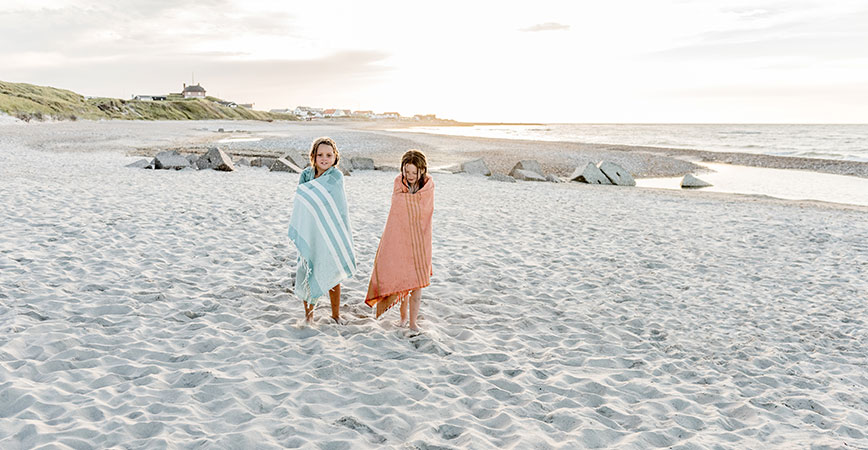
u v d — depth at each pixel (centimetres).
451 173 2348
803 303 687
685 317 620
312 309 514
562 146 4322
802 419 390
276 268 704
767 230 1189
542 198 1612
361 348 466
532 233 1054
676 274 806
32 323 462
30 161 1909
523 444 323
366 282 679
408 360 449
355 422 338
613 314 617
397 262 491
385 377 412
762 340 557
